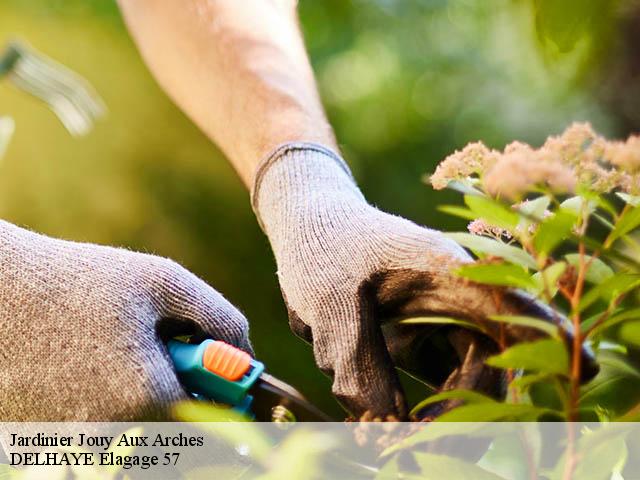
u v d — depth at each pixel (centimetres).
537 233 89
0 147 131
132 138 503
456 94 542
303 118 121
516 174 87
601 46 106
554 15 103
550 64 107
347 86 564
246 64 126
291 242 108
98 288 104
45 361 103
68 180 489
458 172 93
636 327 89
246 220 503
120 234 495
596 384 98
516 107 479
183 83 129
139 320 103
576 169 91
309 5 538
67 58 506
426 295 99
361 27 554
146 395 100
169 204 501
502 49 503
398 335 103
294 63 128
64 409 102
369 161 543
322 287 104
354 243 104
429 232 102
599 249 88
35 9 513
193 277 107
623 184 91
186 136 509
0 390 103
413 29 556
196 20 129
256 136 122
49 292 104
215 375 101
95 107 168
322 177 113
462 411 88
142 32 133
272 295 486
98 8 518
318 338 103
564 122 436
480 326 94
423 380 105
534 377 90
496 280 90
